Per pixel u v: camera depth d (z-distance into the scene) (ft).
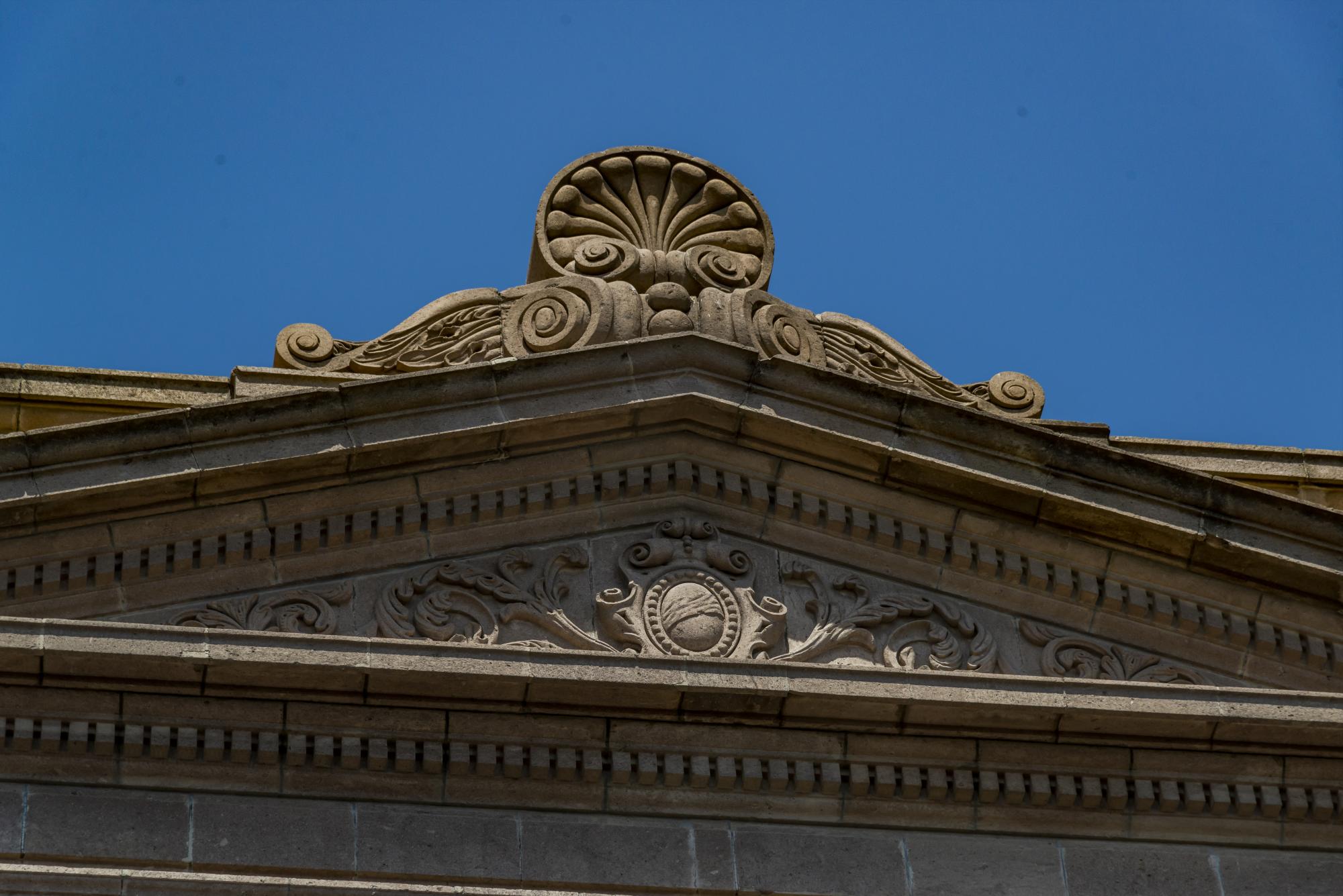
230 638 119.85
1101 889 125.08
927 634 131.13
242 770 120.16
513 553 129.59
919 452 132.87
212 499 126.52
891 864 123.95
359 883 118.11
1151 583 133.59
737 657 127.44
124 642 118.62
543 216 146.41
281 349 140.26
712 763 124.26
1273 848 128.16
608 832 122.31
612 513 132.05
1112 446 145.38
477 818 121.39
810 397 133.80
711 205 149.28
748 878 122.11
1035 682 126.11
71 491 123.95
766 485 133.39
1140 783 127.54
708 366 133.59
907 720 125.29
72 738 119.03
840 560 132.87
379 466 128.88
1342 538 134.00
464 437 129.49
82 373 139.74
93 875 115.55
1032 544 133.49
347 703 121.29
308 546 127.44
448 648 121.60
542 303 137.80
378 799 120.98
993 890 124.06
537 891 119.34
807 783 124.57
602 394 132.16
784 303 142.00
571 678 122.01
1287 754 128.67
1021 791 126.41
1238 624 133.59
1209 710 126.72
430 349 140.05
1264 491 133.80
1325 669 133.90
